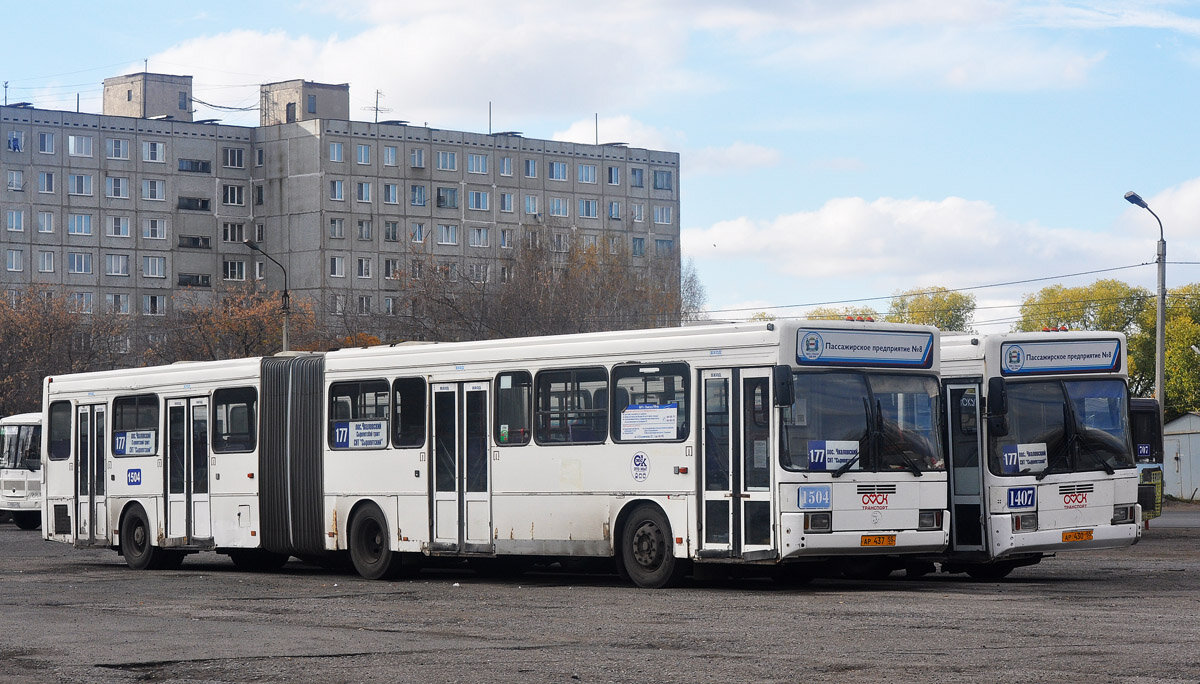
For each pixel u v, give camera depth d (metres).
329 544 23.64
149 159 121.25
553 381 20.72
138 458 26.98
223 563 29.14
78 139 118.62
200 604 18.33
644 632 14.08
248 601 18.70
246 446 25.02
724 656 12.16
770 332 18.33
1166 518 43.38
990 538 19.55
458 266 97.06
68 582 22.86
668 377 19.34
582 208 133.00
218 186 123.56
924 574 22.22
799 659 11.87
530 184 130.25
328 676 11.47
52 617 16.62
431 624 15.31
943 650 12.23
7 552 32.88
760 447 18.31
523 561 23.41
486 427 21.50
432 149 125.62
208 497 25.61
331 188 121.31
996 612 15.23
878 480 18.59
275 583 22.31
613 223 134.38
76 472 28.36
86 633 14.80
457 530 21.75
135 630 15.03
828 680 10.76
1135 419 32.44
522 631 14.43
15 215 115.94
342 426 23.58
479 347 21.69
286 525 24.27
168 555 26.83
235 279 123.75
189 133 122.56
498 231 128.38
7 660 12.74
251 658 12.58
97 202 119.06
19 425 46.16
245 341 94.00
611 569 23.36
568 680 11.02
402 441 22.62
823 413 18.39
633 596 18.27
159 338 112.69
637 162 136.25
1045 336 20.23
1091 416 20.42
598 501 20.03
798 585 19.95
